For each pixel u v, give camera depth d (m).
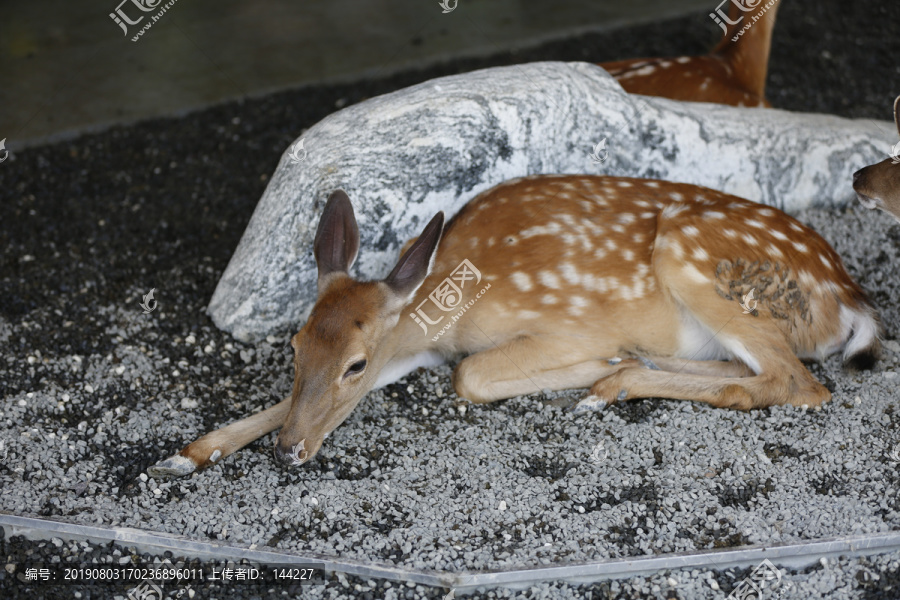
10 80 5.83
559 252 4.52
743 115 4.93
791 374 4.46
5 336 4.70
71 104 5.68
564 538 4.26
